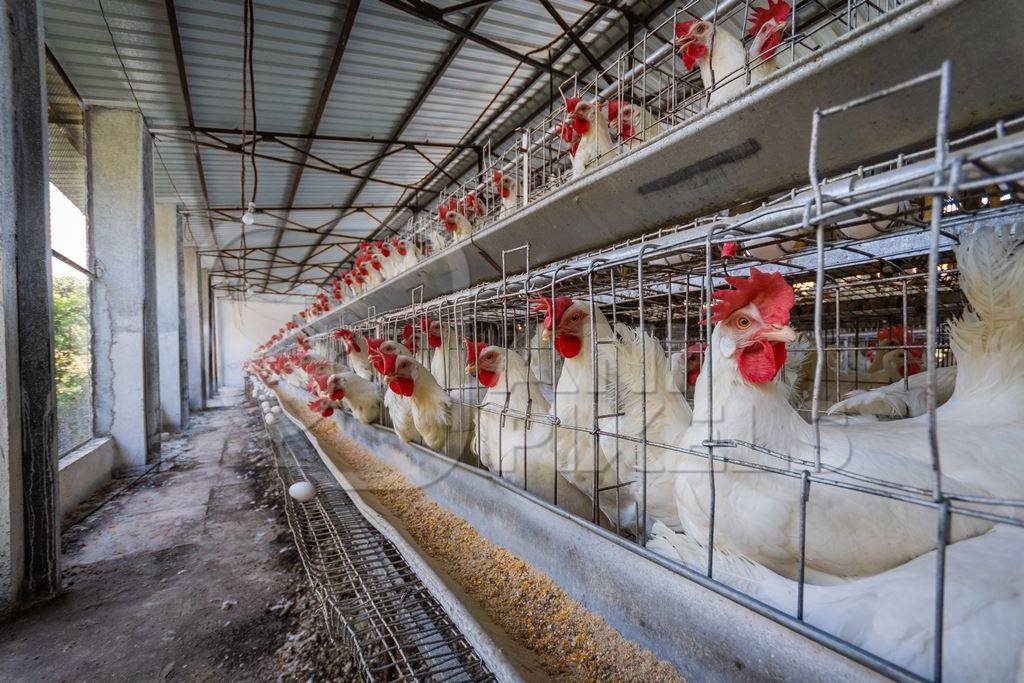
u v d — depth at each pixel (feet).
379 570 7.67
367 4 14.88
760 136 5.49
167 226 28.63
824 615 3.49
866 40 4.21
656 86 15.20
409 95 20.51
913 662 2.93
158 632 7.12
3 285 7.62
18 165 7.87
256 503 13.39
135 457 17.79
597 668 4.75
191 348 38.42
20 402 8.05
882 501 3.94
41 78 8.30
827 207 3.25
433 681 4.98
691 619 4.15
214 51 16.43
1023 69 3.89
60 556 9.07
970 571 3.42
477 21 15.79
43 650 6.77
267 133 22.74
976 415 5.83
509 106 21.35
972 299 6.10
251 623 7.29
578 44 16.05
